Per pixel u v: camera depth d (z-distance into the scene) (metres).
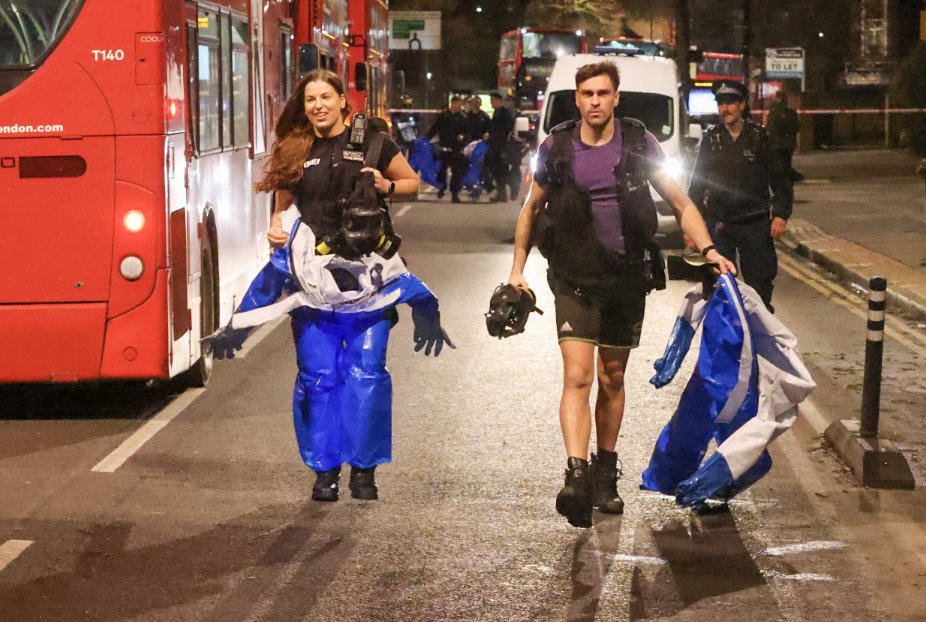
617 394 7.82
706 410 7.94
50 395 11.23
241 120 13.02
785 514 8.03
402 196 7.68
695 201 11.73
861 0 56.12
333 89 7.59
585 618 6.32
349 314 7.72
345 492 8.38
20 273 9.77
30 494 8.30
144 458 9.17
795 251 22.12
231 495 8.29
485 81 80.56
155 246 9.75
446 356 12.98
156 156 9.68
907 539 7.59
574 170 7.30
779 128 31.22
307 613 6.34
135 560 7.08
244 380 11.88
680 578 6.90
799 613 6.43
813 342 13.99
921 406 11.05
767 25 56.84
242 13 13.09
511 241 23.33
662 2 65.00
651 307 16.00
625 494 8.41
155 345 9.81
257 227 14.05
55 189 9.70
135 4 9.57
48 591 6.61
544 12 73.44
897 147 52.56
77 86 9.62
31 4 9.58
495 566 7.03
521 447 9.52
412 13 67.75
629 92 22.09
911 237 22.52
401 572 6.92
